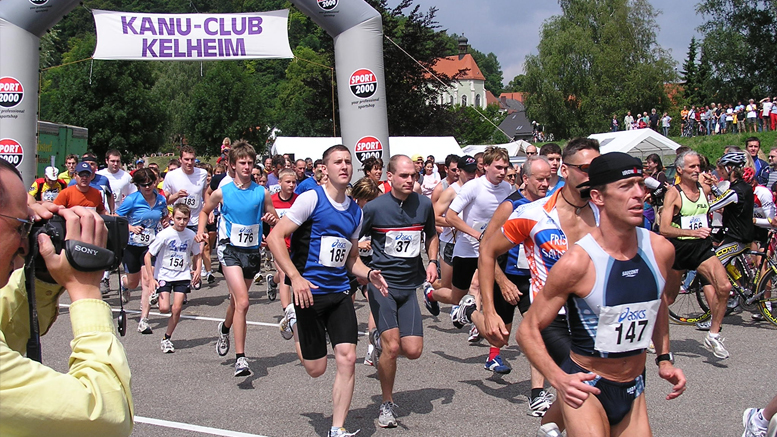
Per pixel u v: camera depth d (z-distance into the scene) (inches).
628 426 108.7
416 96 1275.8
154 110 1766.7
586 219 141.3
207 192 402.3
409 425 177.8
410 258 188.9
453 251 248.5
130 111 1713.8
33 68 471.2
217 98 1971.0
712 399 195.8
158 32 464.8
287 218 166.1
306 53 2982.3
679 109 2015.3
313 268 167.9
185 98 2549.2
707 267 236.4
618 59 1770.4
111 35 460.1
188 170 422.9
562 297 103.8
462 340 277.0
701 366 231.1
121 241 72.7
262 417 185.9
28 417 56.6
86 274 66.2
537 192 183.2
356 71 471.8
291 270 161.8
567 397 101.0
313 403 197.9
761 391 202.7
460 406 192.9
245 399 202.2
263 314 335.3
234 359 250.5
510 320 215.9
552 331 149.3
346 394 161.0
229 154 241.3
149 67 1797.5
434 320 319.0
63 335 280.4
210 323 316.2
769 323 295.0
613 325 103.3
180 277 266.8
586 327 104.8
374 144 477.7
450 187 249.6
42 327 76.6
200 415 187.9
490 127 2955.2
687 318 295.0
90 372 61.4
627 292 102.5
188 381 221.9
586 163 135.5
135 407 195.3
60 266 64.7
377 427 176.7
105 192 377.7
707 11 1641.2
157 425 179.8
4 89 462.0
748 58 1600.6
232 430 175.8
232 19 469.7
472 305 204.4
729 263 292.5
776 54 1568.7
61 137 890.7
